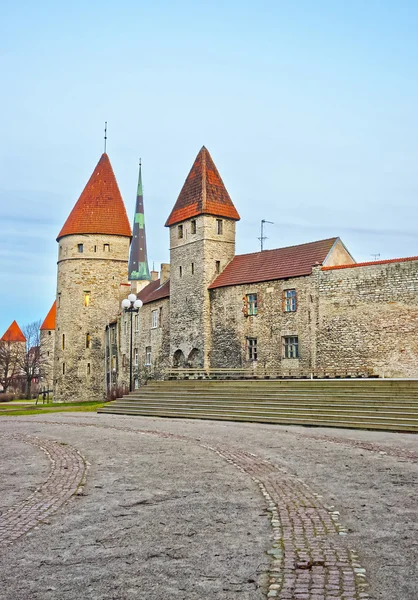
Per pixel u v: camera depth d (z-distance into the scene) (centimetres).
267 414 2547
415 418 2086
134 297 3872
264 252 4538
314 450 1608
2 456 1623
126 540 845
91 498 1096
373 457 1473
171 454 1586
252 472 1312
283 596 645
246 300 4300
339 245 4081
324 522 913
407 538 834
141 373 5566
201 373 4500
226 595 652
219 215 4750
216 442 1809
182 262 4900
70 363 6638
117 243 6844
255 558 762
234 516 959
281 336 4034
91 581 698
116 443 1831
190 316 4731
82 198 6962
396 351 3444
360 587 666
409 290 3425
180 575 711
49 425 2536
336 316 3725
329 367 3728
